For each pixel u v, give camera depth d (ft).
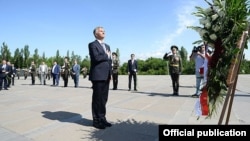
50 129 19.38
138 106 28.78
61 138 17.15
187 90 47.88
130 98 35.91
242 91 44.21
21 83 78.28
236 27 12.30
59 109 27.50
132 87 56.80
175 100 33.50
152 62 215.92
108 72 19.94
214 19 12.57
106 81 19.92
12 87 59.98
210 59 13.35
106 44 20.65
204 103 13.79
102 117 19.84
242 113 24.32
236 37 12.50
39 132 18.61
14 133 18.43
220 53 12.91
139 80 92.79
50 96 39.34
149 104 30.19
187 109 26.63
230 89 12.33
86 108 28.07
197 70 35.94
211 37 12.62
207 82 13.66
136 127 19.69
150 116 23.38
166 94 41.04
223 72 13.04
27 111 26.45
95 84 19.62
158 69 212.64
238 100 33.04
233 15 12.37
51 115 24.32
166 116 23.31
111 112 25.31
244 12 12.35
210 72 13.44
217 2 12.71
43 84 71.61
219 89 13.44
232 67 12.14
